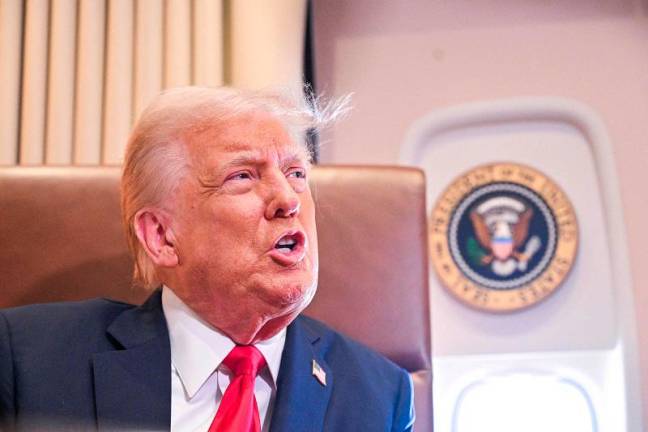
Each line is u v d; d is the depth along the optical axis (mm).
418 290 1502
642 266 2125
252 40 1910
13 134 1893
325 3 2254
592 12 2219
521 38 2225
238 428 1007
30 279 1407
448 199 2207
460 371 2170
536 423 2135
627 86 2184
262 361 1109
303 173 1136
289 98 1178
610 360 2139
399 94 2229
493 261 2170
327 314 1463
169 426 1043
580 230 2184
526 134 2230
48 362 1078
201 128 1099
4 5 1906
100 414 1034
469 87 2221
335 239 1491
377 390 1194
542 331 2156
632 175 2152
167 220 1105
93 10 1917
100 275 1418
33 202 1431
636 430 2053
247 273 1054
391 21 2256
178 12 1920
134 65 1933
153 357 1090
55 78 1899
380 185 1529
